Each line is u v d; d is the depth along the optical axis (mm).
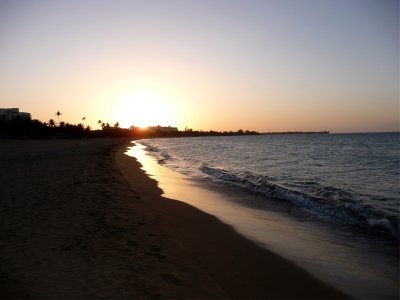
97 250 7480
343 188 18406
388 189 18141
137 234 8812
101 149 54375
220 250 8312
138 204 12422
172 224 10359
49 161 29562
